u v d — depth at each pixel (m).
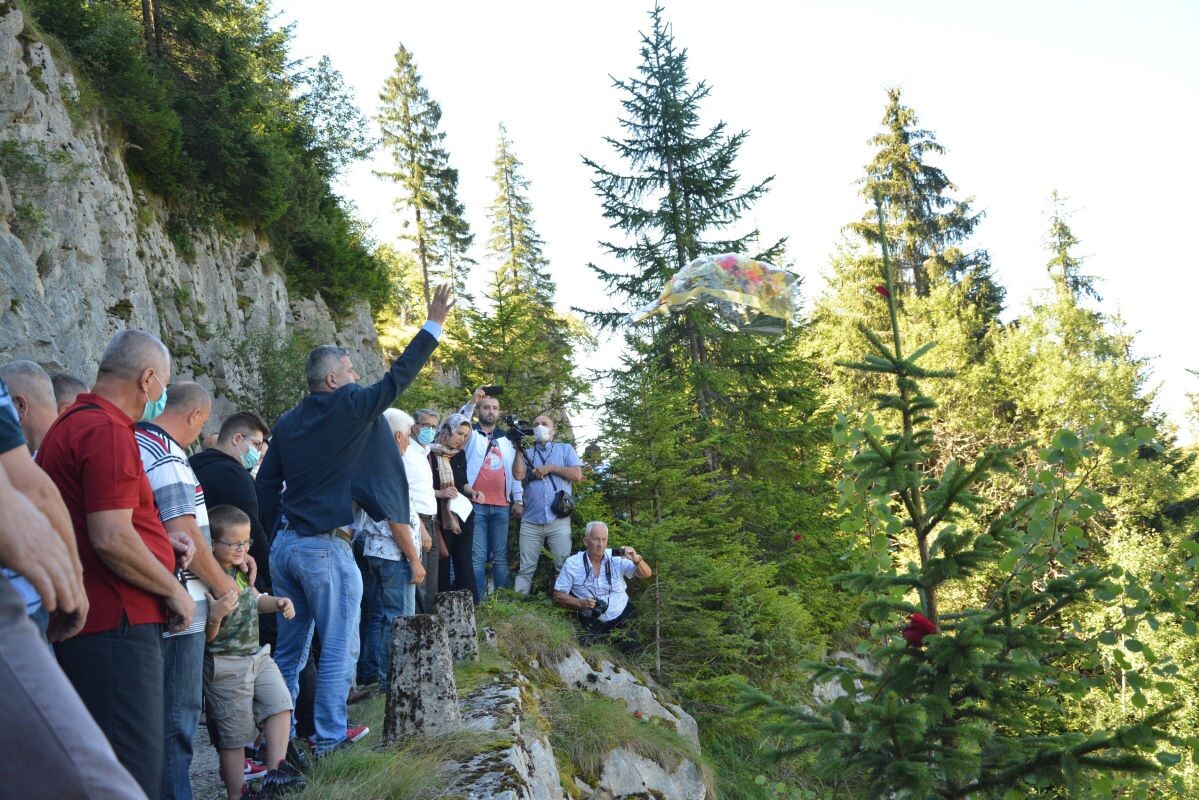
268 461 5.62
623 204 17.20
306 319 24.61
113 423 3.14
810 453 15.80
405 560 6.70
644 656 10.16
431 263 45.41
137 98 19.02
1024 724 4.53
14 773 1.18
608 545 10.38
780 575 13.56
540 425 10.22
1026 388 31.59
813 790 10.18
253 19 29.59
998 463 4.85
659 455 11.12
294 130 28.88
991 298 38.94
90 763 1.23
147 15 22.42
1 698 1.19
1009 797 4.43
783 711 4.72
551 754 6.27
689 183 17.12
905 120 40.31
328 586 5.17
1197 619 5.23
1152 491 25.33
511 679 6.99
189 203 20.39
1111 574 4.90
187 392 4.14
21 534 1.52
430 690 5.34
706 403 15.80
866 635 14.81
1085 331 33.78
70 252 13.86
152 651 3.15
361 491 5.34
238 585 4.52
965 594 14.75
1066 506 4.99
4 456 2.00
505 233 50.41
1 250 11.99
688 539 10.95
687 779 8.52
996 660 4.52
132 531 3.07
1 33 14.12
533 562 10.16
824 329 34.94
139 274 16.38
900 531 5.07
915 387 4.86
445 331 13.11
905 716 4.16
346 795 4.30
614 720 8.16
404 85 45.69
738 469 15.69
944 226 39.31
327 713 5.13
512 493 10.02
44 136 14.30
